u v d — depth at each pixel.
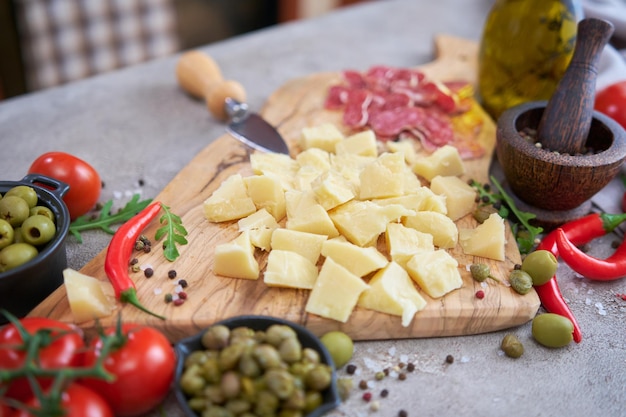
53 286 1.01
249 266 1.02
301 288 1.02
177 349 0.86
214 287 1.02
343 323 0.97
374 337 1.01
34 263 0.93
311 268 1.04
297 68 1.87
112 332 0.94
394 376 0.95
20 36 2.21
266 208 1.17
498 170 1.42
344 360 0.93
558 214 1.25
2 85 2.28
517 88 1.50
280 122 1.51
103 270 1.05
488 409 0.91
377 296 0.99
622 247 1.15
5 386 0.77
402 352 1.00
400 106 1.54
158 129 1.56
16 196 1.01
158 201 1.21
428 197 1.15
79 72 2.41
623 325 1.06
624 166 1.36
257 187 1.17
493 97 1.55
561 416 0.90
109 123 1.58
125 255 1.04
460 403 0.91
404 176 1.21
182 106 1.67
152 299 1.00
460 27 2.17
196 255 1.09
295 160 1.36
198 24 2.66
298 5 2.87
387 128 1.45
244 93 1.56
